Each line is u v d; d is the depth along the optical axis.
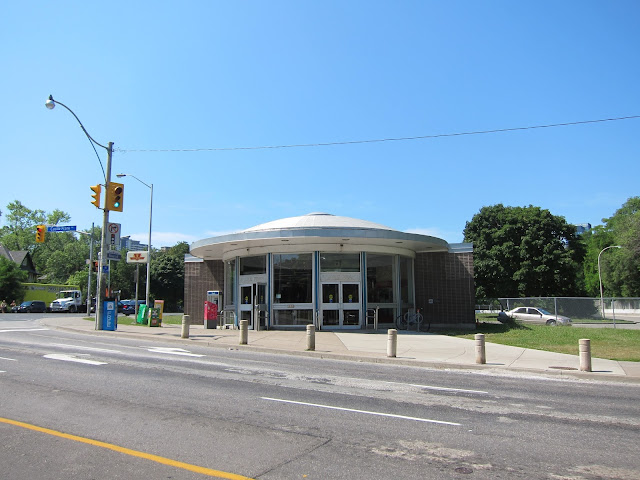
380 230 23.56
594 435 6.71
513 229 48.84
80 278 69.12
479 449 5.98
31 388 9.05
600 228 77.00
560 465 5.43
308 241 24.55
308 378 11.02
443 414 7.81
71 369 11.34
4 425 6.59
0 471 4.95
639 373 12.54
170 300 69.75
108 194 23.20
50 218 90.25
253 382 10.30
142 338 20.33
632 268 55.31
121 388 9.20
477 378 11.87
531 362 14.37
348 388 9.90
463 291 29.08
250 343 18.17
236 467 5.15
